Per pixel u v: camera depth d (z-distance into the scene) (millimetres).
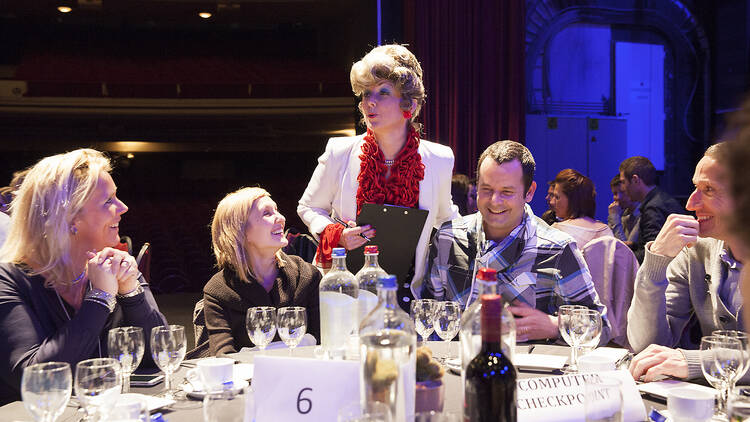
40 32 17125
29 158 17266
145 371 1855
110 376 1313
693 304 2119
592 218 3863
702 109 7469
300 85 16922
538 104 7203
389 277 1180
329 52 17594
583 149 7297
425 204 2736
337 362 1240
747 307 625
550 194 4203
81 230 1914
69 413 1467
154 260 9383
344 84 16656
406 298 2453
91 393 1295
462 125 6215
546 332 2025
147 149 17594
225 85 16984
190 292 7926
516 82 6277
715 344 1392
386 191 2691
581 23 7234
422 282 2447
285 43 17906
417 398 1204
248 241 2318
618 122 7340
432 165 2756
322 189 2822
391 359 1104
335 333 1629
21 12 14930
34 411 1255
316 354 1725
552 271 2223
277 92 17000
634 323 2014
